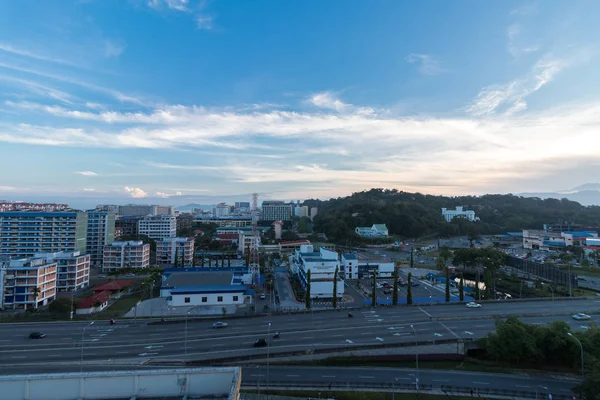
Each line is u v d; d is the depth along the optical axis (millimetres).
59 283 98375
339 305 84375
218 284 92000
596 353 47188
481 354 54438
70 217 124062
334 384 44219
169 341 57562
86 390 17891
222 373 18438
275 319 69438
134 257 125562
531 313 71562
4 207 166000
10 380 17531
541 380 46594
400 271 127062
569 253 149000
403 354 51875
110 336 60125
